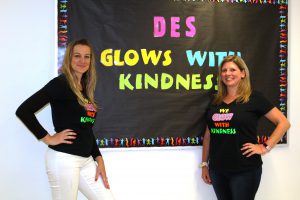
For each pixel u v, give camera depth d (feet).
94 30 6.82
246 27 7.32
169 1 7.05
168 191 7.13
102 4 6.85
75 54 5.33
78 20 6.76
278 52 7.43
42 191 6.81
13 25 6.68
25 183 6.77
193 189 7.20
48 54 6.78
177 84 7.07
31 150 6.78
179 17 7.08
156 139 7.00
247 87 6.07
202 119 7.15
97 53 6.84
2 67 6.65
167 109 7.04
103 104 6.87
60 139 5.03
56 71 6.65
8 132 6.70
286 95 7.45
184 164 7.17
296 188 7.56
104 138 6.87
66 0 6.71
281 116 6.10
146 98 6.98
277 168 7.52
